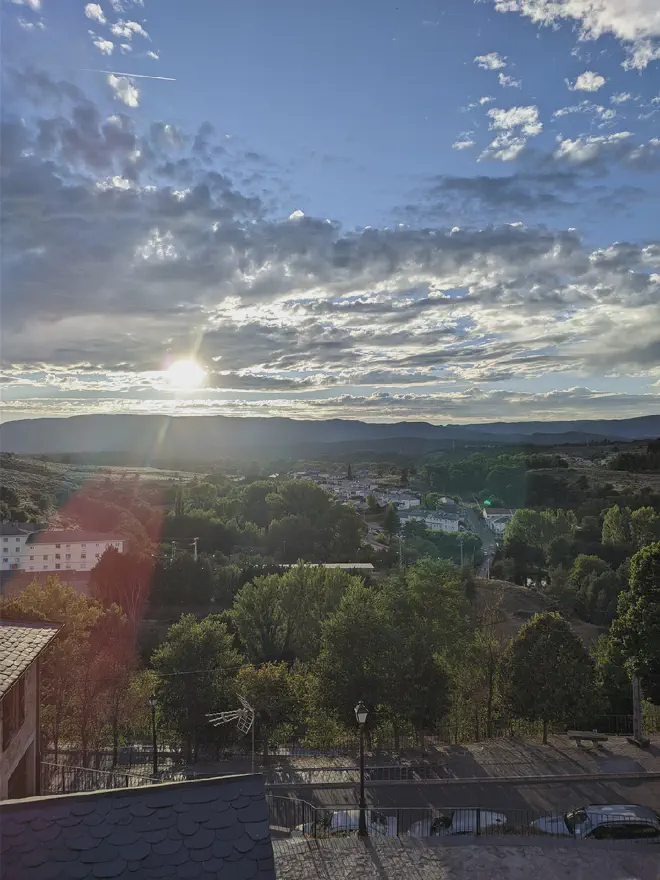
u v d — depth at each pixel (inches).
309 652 2048.5
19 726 714.2
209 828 275.1
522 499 6702.8
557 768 1034.1
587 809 788.6
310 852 701.3
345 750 1268.5
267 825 280.1
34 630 701.9
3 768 656.4
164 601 3193.9
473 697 1424.7
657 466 7244.1
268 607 2190.0
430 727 1307.8
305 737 1412.4
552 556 4274.1
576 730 1343.5
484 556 5103.3
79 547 4399.6
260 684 1315.2
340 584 2192.4
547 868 668.1
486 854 697.0
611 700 1489.9
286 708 1331.2
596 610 3107.8
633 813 775.7
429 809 797.9
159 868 254.5
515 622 2659.9
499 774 1011.9
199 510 5137.8
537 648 1235.9
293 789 976.3
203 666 1327.5
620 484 6333.7
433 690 1233.4
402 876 652.1
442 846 716.0
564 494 6289.4
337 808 876.0
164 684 1316.4
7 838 262.7
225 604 3255.4
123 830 271.0
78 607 1540.4
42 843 261.6
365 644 1294.3
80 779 968.9
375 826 789.9
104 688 1298.0
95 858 256.5
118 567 3132.4
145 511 5757.9
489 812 800.3
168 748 1354.6
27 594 1566.2
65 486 7406.5
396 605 1574.8
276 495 5634.8
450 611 1626.5
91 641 1768.0
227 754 1279.5
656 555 1097.4
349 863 677.3
